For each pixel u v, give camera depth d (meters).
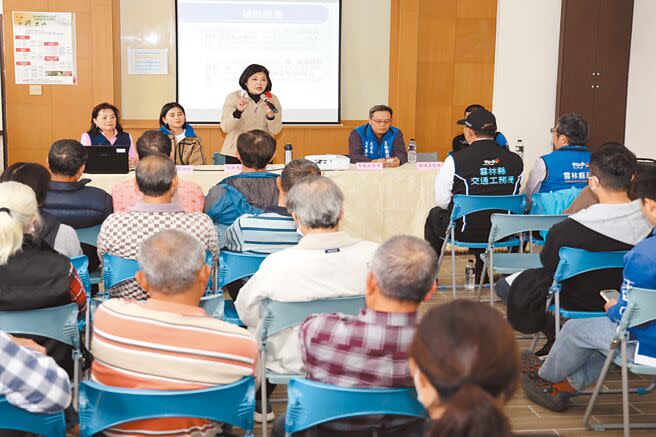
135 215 2.73
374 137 5.88
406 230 5.36
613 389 3.29
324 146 7.87
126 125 7.62
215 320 1.77
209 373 1.73
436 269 1.73
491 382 1.01
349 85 8.00
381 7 7.89
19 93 7.37
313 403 1.74
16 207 2.18
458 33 7.88
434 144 8.05
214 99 7.68
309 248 2.30
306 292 2.29
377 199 5.30
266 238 2.87
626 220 2.91
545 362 2.94
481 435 0.91
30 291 2.15
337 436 1.78
